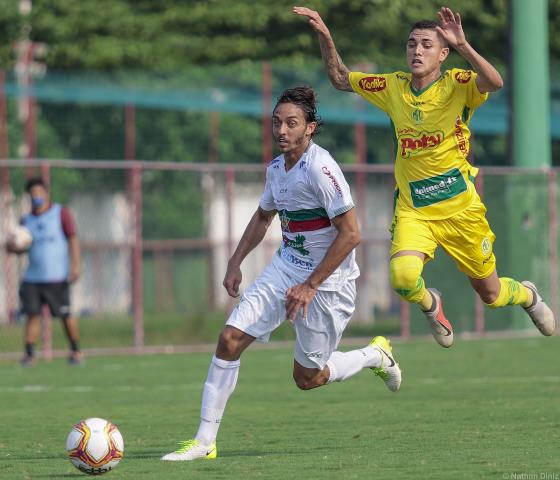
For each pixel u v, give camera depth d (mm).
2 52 96500
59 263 55219
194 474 22875
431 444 27625
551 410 35219
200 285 94812
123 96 89188
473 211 29438
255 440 29344
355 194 96500
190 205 100438
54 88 87938
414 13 97938
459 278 70250
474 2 98125
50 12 98188
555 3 96125
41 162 59812
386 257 92688
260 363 56594
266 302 25594
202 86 91688
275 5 98750
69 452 22812
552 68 96688
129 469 23766
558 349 61875
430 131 29047
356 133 95562
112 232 99375
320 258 25656
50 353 61781
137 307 64938
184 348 66750
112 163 62062
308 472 22984
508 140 75438
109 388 45625
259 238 26828
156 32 98438
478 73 28156
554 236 71562
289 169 25453
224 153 103562
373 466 23734
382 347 29062
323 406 37906
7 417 35844
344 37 98250
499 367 52250
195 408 38219
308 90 25141
